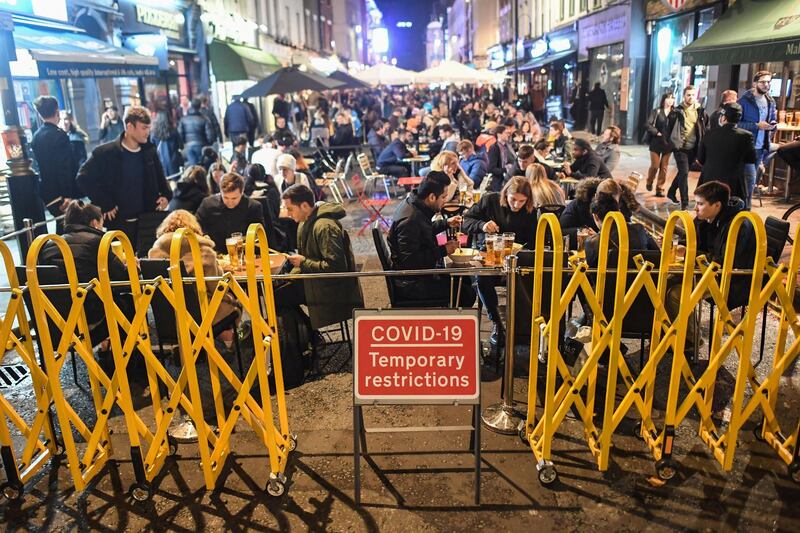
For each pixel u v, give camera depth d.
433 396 3.67
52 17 11.14
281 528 3.68
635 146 21.78
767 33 10.04
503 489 3.95
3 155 10.13
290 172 9.41
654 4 20.78
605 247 3.80
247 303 3.82
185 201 7.91
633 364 5.50
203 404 5.10
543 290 4.92
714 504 3.76
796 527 3.56
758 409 4.73
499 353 5.62
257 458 4.35
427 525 3.66
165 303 5.17
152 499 3.97
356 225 11.75
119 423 4.87
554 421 3.89
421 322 3.64
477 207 6.65
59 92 13.31
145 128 7.73
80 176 7.56
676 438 4.41
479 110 25.66
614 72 25.34
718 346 3.99
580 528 3.60
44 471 4.27
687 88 11.55
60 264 5.30
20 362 5.96
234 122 17.88
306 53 44.94
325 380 5.45
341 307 5.46
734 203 5.48
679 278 5.12
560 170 12.23
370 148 21.62
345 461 4.28
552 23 37.78
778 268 3.60
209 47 21.95
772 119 11.45
